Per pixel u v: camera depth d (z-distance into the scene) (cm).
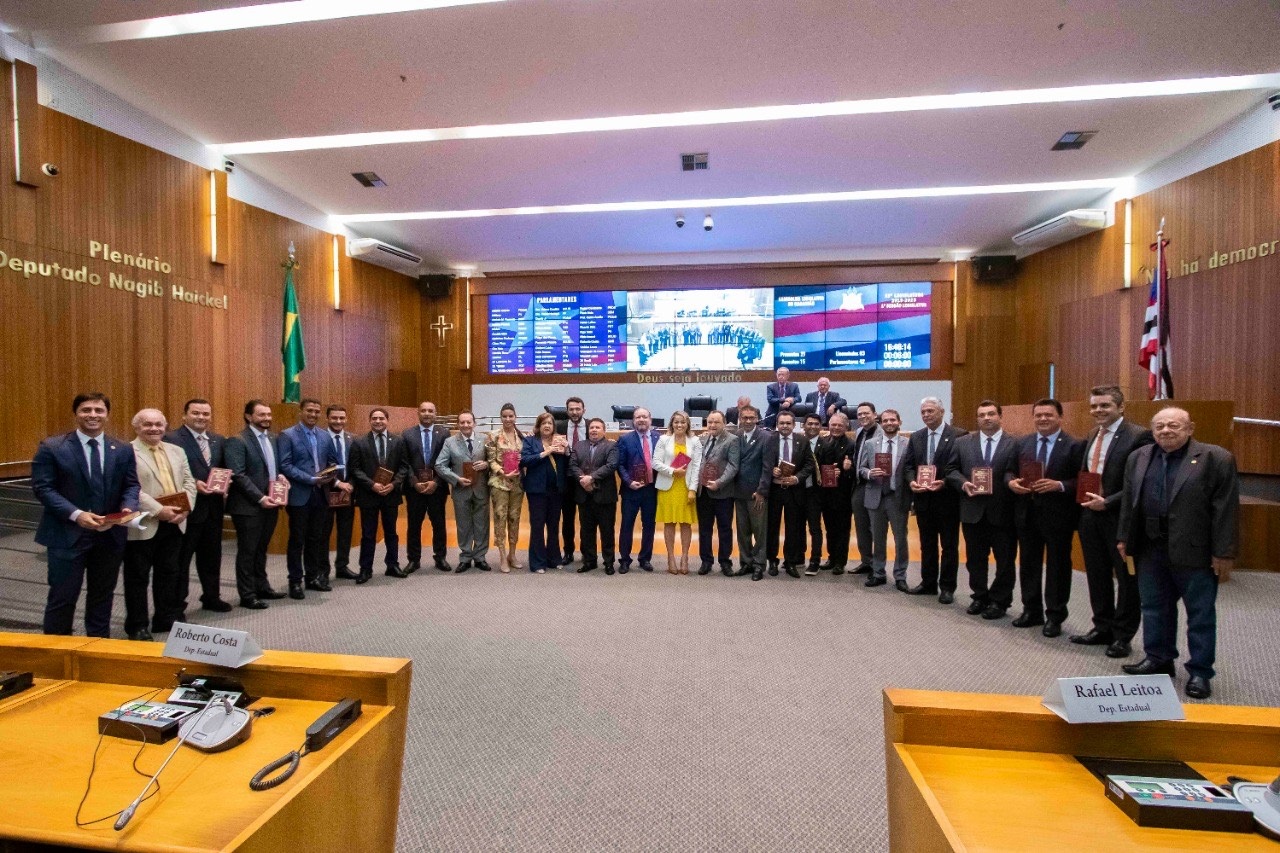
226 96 634
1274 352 647
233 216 790
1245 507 547
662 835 197
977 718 138
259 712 147
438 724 270
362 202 923
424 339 1232
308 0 496
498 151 747
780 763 240
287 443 481
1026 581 409
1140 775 125
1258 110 648
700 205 930
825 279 1132
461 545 567
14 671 170
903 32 521
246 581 445
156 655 164
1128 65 566
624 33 525
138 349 673
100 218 632
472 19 508
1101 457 375
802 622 415
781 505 551
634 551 664
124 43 548
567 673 326
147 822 110
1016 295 1098
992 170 802
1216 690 311
